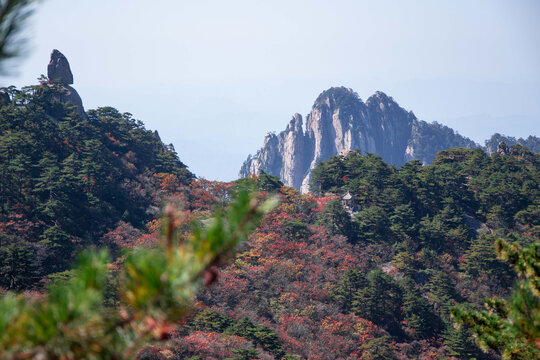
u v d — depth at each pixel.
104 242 106.00
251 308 91.56
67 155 133.62
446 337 93.44
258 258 109.94
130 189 138.12
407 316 101.62
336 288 105.00
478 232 146.25
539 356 10.57
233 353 65.00
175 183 142.62
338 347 85.94
